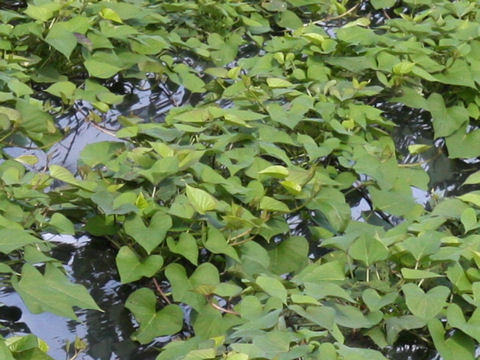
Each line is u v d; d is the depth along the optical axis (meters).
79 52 6.55
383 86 6.77
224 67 7.12
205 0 7.23
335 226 5.21
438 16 7.48
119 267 4.52
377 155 5.86
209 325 4.32
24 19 7.10
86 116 6.32
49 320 4.60
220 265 5.00
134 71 6.74
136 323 4.68
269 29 7.49
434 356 4.55
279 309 4.06
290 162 5.45
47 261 4.35
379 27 7.48
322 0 8.15
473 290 4.40
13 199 4.84
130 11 6.93
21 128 5.64
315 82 6.53
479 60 7.04
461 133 6.48
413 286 4.34
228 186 5.00
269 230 5.03
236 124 5.60
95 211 5.07
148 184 5.02
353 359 3.65
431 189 6.23
